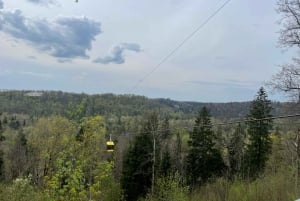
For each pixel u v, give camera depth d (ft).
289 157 115.44
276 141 161.79
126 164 170.30
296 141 95.14
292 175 91.50
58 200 74.79
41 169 89.15
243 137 198.70
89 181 84.43
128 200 165.17
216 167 182.70
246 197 92.32
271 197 85.35
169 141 217.56
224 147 204.85
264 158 170.09
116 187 158.71
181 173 185.37
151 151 170.91
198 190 143.95
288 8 82.53
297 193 78.89
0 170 203.31
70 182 75.36
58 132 83.97
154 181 161.38
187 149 203.31
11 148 223.92
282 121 97.55
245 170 174.81
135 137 177.47
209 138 184.14
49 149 83.61
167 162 173.88
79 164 77.36
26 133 262.06
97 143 83.61
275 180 93.45
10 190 59.93
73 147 78.79
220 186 116.16
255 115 171.53
